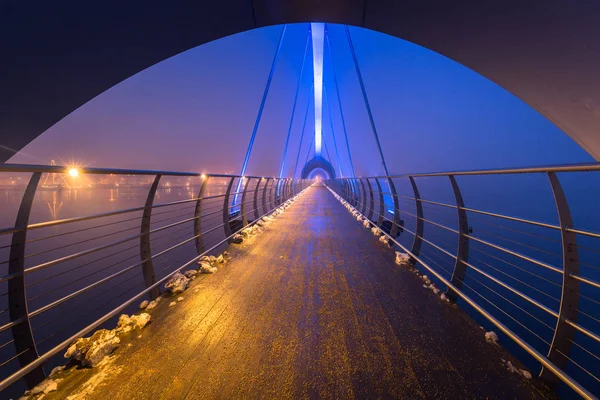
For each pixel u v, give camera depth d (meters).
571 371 6.70
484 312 2.31
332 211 11.81
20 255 1.78
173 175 3.29
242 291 3.29
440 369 1.92
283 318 2.64
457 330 2.41
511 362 1.99
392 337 2.31
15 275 1.73
